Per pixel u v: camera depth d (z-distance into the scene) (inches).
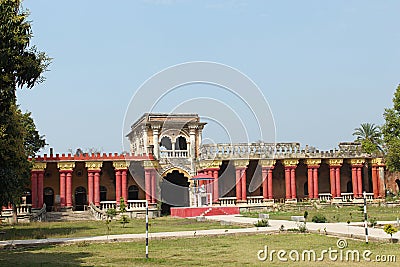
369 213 1785.2
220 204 2293.3
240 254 835.4
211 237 1101.7
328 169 2669.8
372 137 3085.6
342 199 2464.3
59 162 2181.3
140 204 2204.7
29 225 1675.7
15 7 914.7
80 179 2347.4
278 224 1346.0
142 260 780.6
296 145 2445.9
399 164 2193.7
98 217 2011.6
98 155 2223.2
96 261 781.3
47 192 2311.8
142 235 1112.2
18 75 928.9
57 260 802.8
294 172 2431.1
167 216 2149.4
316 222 1403.8
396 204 2308.1
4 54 874.1
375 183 2529.5
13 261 798.5
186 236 1101.1
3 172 1097.4
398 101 2239.2
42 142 2159.2
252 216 1819.6
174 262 759.7
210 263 745.6
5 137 1093.8
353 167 2517.2
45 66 960.9
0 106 935.7
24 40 900.6
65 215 2055.9
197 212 2023.9
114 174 2394.2
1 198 1125.1
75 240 1035.3
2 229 1470.2
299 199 2492.6
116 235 1149.1
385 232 987.3
